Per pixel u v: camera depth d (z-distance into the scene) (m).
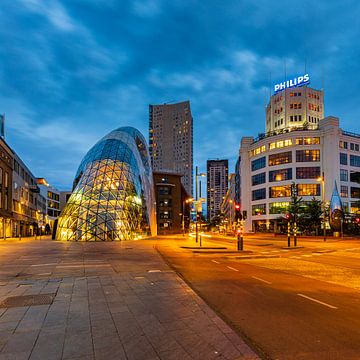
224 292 10.68
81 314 7.57
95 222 48.19
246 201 99.88
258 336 6.34
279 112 103.56
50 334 6.16
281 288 11.42
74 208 51.00
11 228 67.19
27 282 12.12
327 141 83.44
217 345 5.65
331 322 7.31
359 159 87.44
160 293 10.06
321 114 101.88
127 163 60.16
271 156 90.62
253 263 19.66
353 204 84.31
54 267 16.89
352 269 16.91
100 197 51.09
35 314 7.57
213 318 7.27
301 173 84.69
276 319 7.54
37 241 47.00
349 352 5.55
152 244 38.78
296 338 6.23
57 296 9.60
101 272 14.97
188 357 5.14
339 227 63.78
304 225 69.81
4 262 19.31
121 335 6.12
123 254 25.03
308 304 9.04
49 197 127.56
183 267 17.45
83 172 59.06
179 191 124.19
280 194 87.38
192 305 8.49
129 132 75.56
